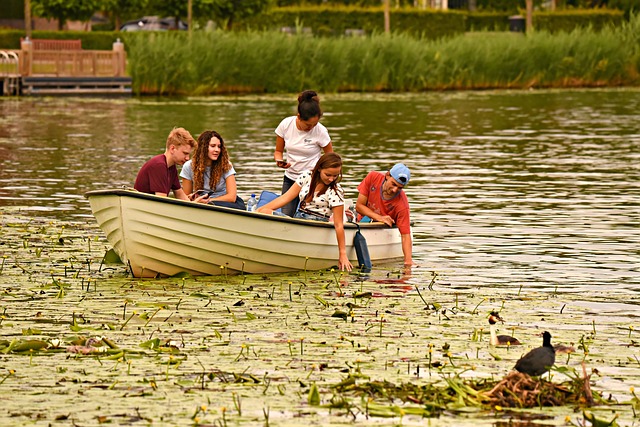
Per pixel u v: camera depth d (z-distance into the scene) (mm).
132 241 23250
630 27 110938
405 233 25812
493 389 15508
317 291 22516
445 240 28641
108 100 82875
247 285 23141
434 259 26172
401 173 25422
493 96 92188
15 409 14914
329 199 25094
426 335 18859
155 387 15828
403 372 16672
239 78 93188
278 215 25047
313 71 95438
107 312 20359
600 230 30078
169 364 16938
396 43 99688
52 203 34250
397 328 19328
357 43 98688
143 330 19031
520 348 18047
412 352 17766
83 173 41844
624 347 18188
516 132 61312
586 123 67188
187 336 18641
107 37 113875
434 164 45969
